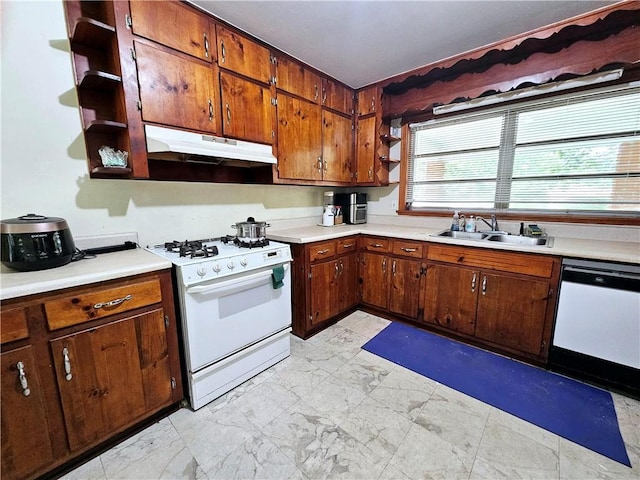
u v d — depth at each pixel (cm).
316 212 327
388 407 163
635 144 201
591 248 184
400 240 260
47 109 151
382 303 281
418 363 207
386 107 298
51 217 147
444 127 288
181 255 163
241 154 186
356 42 212
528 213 245
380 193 337
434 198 303
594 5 167
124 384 138
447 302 239
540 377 190
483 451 134
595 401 166
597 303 171
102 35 146
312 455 133
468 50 223
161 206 201
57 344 116
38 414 114
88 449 130
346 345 233
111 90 162
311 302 242
